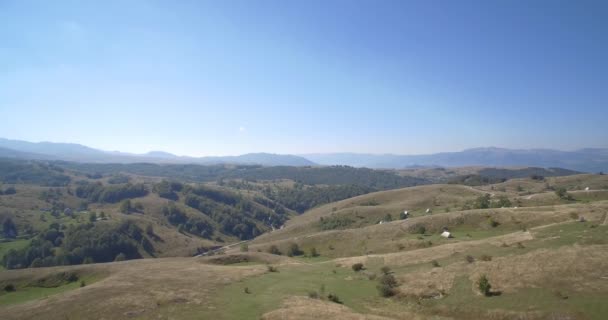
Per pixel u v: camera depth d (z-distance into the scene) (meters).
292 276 60.88
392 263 63.84
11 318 42.94
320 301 43.81
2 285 65.00
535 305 36.28
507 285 41.62
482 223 91.94
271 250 110.38
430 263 58.78
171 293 47.88
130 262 78.56
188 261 79.38
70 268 71.25
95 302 45.09
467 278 46.38
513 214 90.12
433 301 42.66
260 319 37.38
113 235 176.75
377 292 49.06
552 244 53.62
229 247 195.62
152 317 39.25
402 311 41.78
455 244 68.44
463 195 191.25
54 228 186.12
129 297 46.22
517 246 56.78
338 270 64.81
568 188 196.88
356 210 189.38
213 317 38.44
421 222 101.00
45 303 47.06
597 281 37.88
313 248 100.94
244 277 59.19
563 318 33.25
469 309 38.94
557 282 39.59
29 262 155.50
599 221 63.97
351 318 35.88
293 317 36.62
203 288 51.09
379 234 101.88
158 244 191.25
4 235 187.50
